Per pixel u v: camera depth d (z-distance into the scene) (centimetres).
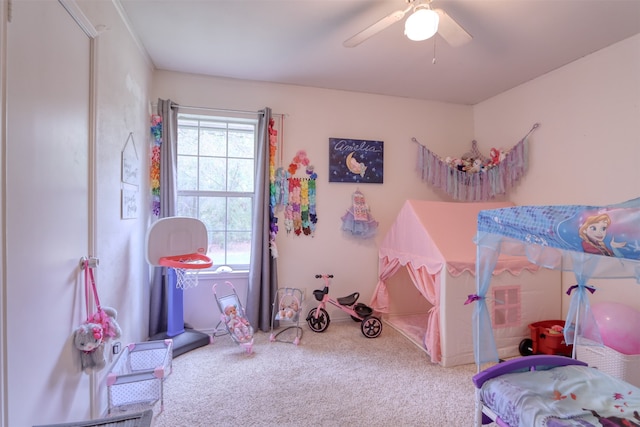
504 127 346
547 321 266
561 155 287
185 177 315
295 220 331
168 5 204
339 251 344
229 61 280
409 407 192
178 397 200
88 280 159
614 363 204
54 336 129
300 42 249
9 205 102
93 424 112
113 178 196
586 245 131
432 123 375
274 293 317
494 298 254
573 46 250
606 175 253
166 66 291
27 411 111
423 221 277
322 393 206
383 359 255
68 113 141
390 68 291
